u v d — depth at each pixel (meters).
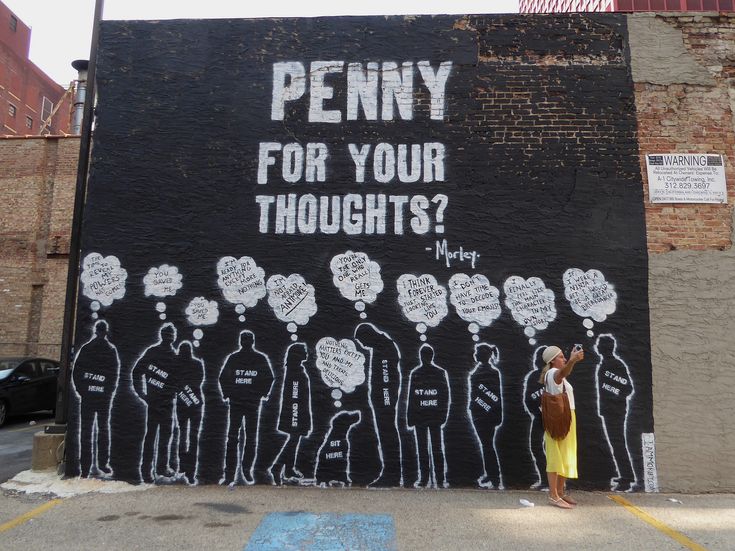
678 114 7.07
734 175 6.93
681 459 6.41
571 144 7.01
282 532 4.98
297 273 6.86
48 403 12.44
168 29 7.46
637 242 6.79
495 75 7.20
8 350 16.20
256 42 7.41
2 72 46.78
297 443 6.55
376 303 6.77
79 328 6.83
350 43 7.35
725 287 6.70
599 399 6.51
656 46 7.21
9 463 7.90
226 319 6.80
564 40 7.25
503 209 6.89
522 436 6.48
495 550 4.60
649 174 6.92
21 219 16.95
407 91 7.21
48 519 5.32
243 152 7.15
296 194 7.03
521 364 6.60
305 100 7.25
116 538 4.82
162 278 6.89
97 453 6.61
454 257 6.82
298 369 6.68
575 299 6.70
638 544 4.73
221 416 6.63
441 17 7.37
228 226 6.98
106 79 7.34
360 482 6.46
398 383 6.61
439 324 6.70
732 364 6.56
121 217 7.02
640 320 6.64
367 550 4.59
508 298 6.72
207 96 7.29
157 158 7.14
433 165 7.03
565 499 5.89
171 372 6.72
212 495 6.12
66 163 17.12
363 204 6.98
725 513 5.61
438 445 6.50
